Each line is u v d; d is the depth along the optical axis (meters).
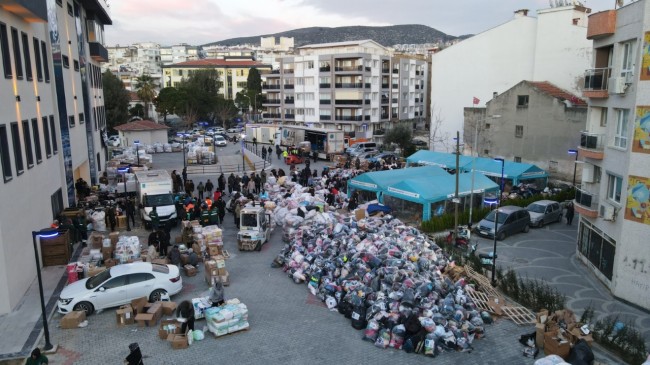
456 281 18.00
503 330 15.37
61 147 25.97
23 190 18.36
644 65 17.05
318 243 21.31
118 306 16.48
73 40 34.56
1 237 15.70
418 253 19.67
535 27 48.47
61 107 26.61
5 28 17.80
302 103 86.25
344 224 23.84
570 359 13.15
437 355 13.80
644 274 17.47
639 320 16.73
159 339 14.55
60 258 20.69
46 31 24.97
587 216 20.95
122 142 63.44
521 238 27.14
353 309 15.99
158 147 61.66
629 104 18.00
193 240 23.36
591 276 20.98
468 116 47.72
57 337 14.55
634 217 17.67
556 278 20.77
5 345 14.02
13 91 18.14
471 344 14.36
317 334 14.99
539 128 41.69
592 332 14.44
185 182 35.72
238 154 58.84
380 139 80.50
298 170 45.22
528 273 21.34
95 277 17.03
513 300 17.83
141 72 169.00
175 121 110.69
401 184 29.75
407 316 14.79
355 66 78.94
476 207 31.48
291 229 25.03
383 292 16.28
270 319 16.03
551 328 14.24
